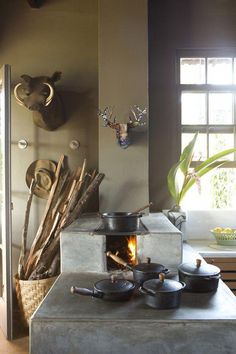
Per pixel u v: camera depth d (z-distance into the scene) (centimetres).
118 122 323
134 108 323
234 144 360
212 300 186
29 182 352
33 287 299
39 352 162
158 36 354
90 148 355
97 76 354
